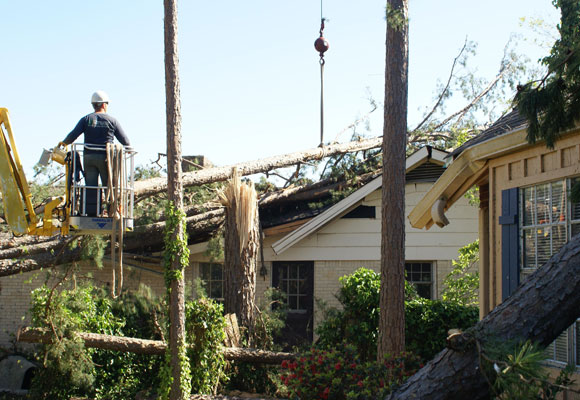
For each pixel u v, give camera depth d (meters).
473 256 13.26
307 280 14.61
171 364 10.02
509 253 7.52
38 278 14.59
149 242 13.82
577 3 5.61
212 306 10.77
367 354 10.95
